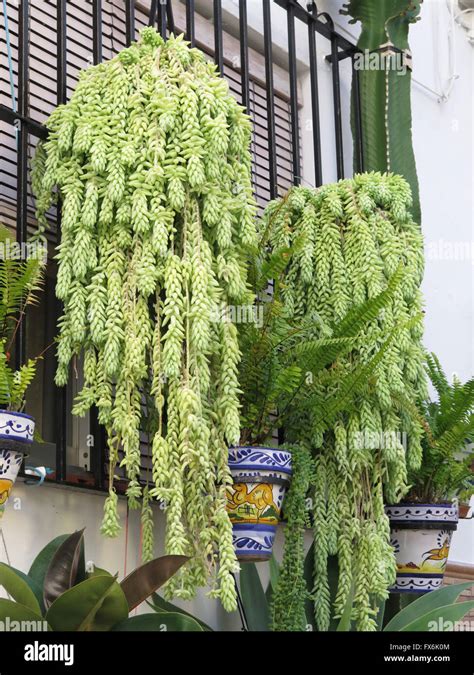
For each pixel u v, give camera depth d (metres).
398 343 2.92
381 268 2.99
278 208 2.87
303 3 4.20
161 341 2.50
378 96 3.88
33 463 2.81
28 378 2.32
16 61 3.06
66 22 3.15
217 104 2.54
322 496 2.92
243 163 2.68
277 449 2.66
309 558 2.95
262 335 2.69
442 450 3.16
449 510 3.16
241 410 2.75
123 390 2.46
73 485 2.63
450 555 4.13
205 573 2.43
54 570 2.26
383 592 2.83
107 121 2.54
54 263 3.00
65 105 2.61
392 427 2.93
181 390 2.40
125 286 2.47
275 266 2.72
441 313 4.38
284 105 4.07
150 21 3.13
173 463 2.40
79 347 2.51
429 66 4.62
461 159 4.69
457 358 4.40
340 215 3.04
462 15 4.93
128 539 2.78
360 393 2.87
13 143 2.94
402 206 3.09
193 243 2.48
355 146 3.93
